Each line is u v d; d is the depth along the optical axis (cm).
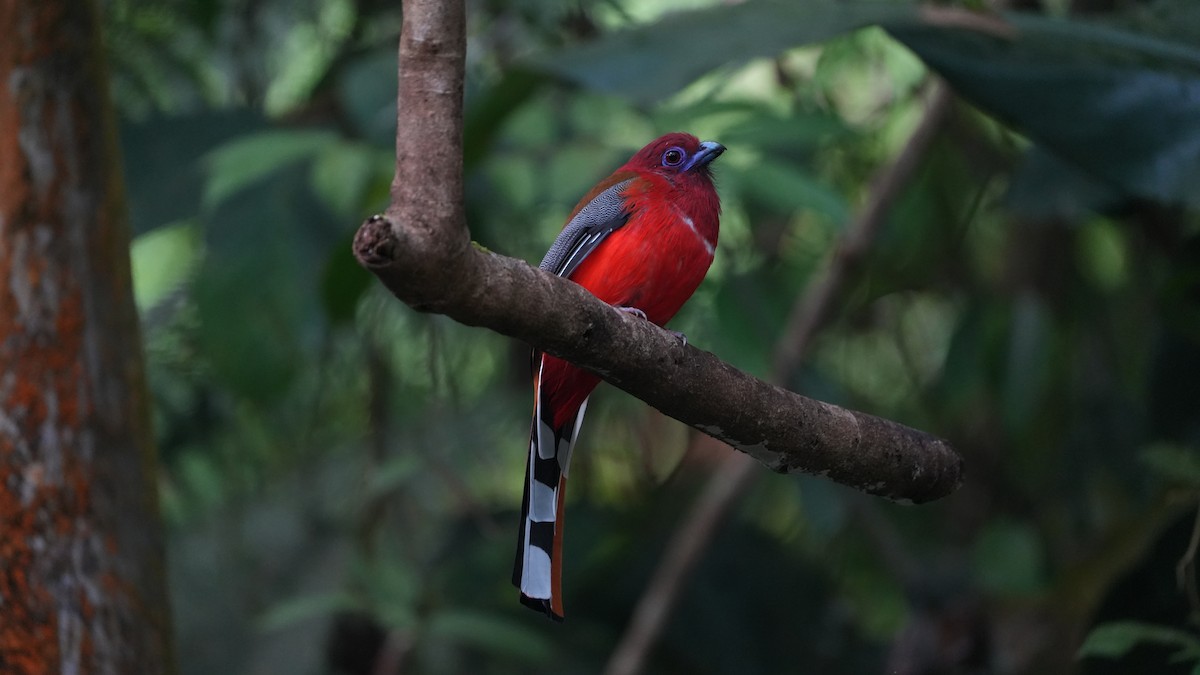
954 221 1263
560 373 635
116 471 618
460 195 376
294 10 1132
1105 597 760
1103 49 720
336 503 1253
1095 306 1228
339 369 1209
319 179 905
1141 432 1170
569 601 1287
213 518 1228
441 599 1148
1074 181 918
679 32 759
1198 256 852
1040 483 1231
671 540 1320
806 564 1347
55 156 609
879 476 554
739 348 1080
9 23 601
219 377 1009
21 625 593
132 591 616
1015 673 1020
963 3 759
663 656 1303
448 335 1199
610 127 1053
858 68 1254
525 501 640
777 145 1193
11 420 600
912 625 1095
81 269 614
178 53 1143
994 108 692
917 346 1335
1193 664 731
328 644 1208
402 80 374
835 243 1231
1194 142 671
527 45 1188
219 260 1017
